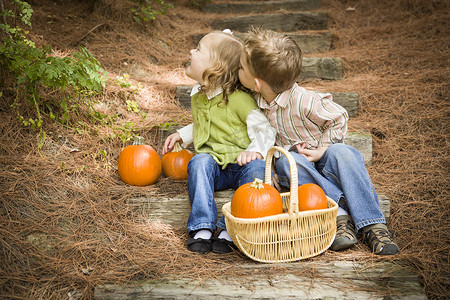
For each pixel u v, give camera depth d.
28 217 1.90
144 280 1.68
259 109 2.09
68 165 2.21
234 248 1.89
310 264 1.75
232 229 1.72
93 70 2.34
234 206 1.74
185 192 2.15
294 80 1.95
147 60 3.40
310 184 1.85
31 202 1.96
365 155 2.48
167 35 3.92
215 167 2.05
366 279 1.66
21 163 2.12
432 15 3.97
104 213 2.01
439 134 2.63
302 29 4.20
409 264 1.81
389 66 3.35
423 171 2.42
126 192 2.13
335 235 1.83
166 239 1.95
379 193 2.13
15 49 2.20
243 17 4.22
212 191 1.98
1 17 2.70
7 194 1.93
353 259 1.79
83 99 2.55
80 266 1.76
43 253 1.78
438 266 1.83
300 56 1.92
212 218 1.89
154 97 2.96
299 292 1.58
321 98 2.04
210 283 1.65
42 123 2.37
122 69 3.18
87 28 3.41
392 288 1.60
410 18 4.05
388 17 4.17
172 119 2.70
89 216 1.98
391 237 1.92
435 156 2.51
